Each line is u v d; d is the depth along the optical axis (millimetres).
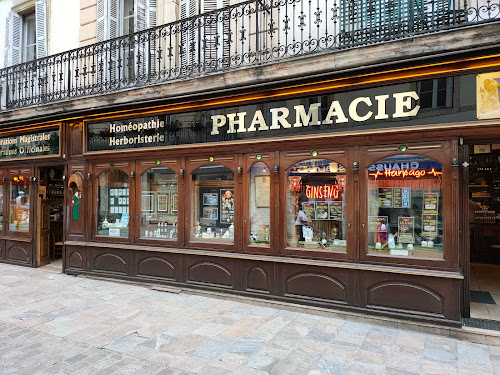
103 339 4055
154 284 6270
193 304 5332
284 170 5258
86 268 7043
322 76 4828
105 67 7371
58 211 9281
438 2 4457
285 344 3916
